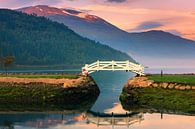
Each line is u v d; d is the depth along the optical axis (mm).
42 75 133625
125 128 80250
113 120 89625
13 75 134375
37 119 89438
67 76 129750
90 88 128875
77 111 103188
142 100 110750
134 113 98562
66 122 86438
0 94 116312
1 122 85188
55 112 100250
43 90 117188
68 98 117125
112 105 115688
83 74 138625
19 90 117562
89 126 82500
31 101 114375
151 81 119625
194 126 80375
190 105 100250
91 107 111375
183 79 120375
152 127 80562
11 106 107875
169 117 90812
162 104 104938
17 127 80250
